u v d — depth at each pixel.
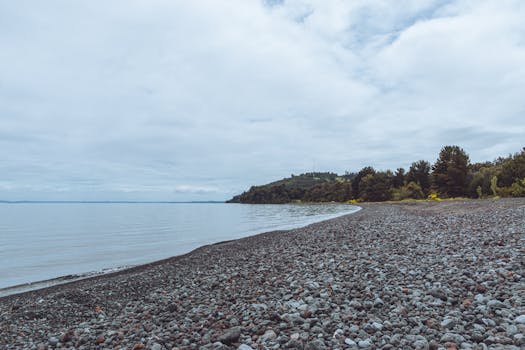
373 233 19.33
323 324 5.81
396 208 54.34
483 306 5.86
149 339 6.12
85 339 6.67
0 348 6.92
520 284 6.76
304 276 9.81
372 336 5.14
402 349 4.64
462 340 4.69
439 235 15.29
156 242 28.98
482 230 15.16
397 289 7.33
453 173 76.06
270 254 16.16
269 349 5.12
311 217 54.62
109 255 22.78
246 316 6.81
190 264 16.19
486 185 60.12
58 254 23.56
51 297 10.79
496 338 4.61
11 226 47.97
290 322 6.12
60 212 104.75
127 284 12.26
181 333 6.27
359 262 10.84
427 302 6.39
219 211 104.81
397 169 115.75
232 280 10.88
